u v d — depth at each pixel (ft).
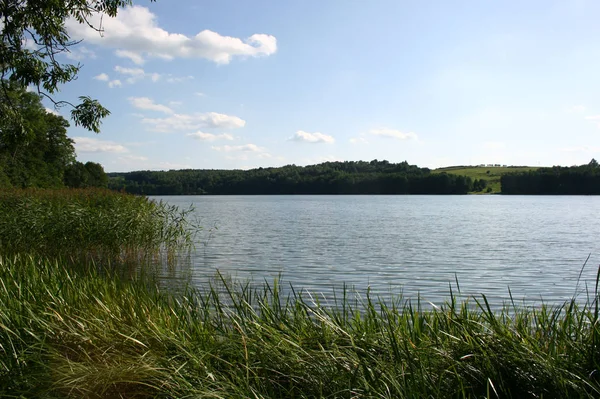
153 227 59.62
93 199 65.36
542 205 290.97
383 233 109.40
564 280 52.39
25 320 17.10
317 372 13.17
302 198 486.38
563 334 13.96
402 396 11.26
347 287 46.57
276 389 13.21
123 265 52.21
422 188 547.08
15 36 29.76
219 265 59.21
